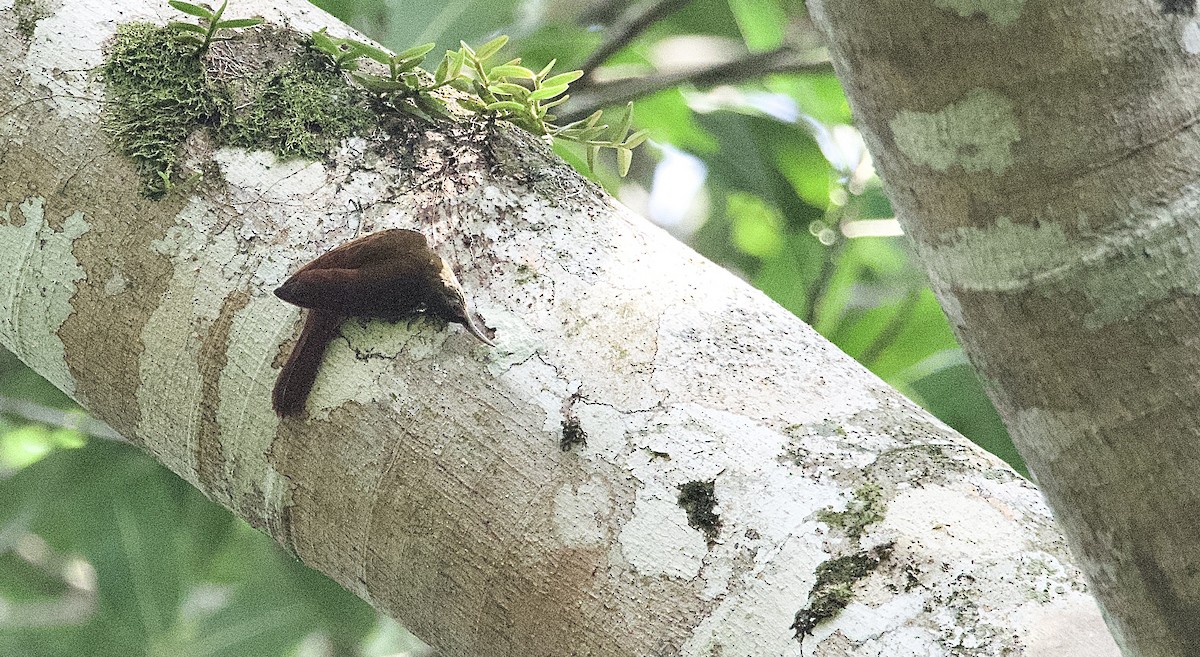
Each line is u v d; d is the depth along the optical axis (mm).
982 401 8438
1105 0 7234
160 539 9641
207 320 7551
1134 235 7254
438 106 7629
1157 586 7293
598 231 7578
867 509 7453
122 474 9375
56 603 12297
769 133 10031
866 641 7410
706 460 7473
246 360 7543
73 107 7594
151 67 7605
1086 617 7402
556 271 7543
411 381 7508
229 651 9922
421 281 7504
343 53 7621
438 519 7500
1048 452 7312
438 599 7516
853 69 7293
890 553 7434
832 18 7281
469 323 7508
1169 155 7246
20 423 9844
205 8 7605
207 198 7566
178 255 7562
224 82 7605
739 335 7531
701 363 7512
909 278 9633
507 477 7484
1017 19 7234
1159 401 7266
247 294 7547
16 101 7602
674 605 7445
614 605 7457
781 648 7422
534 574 7477
